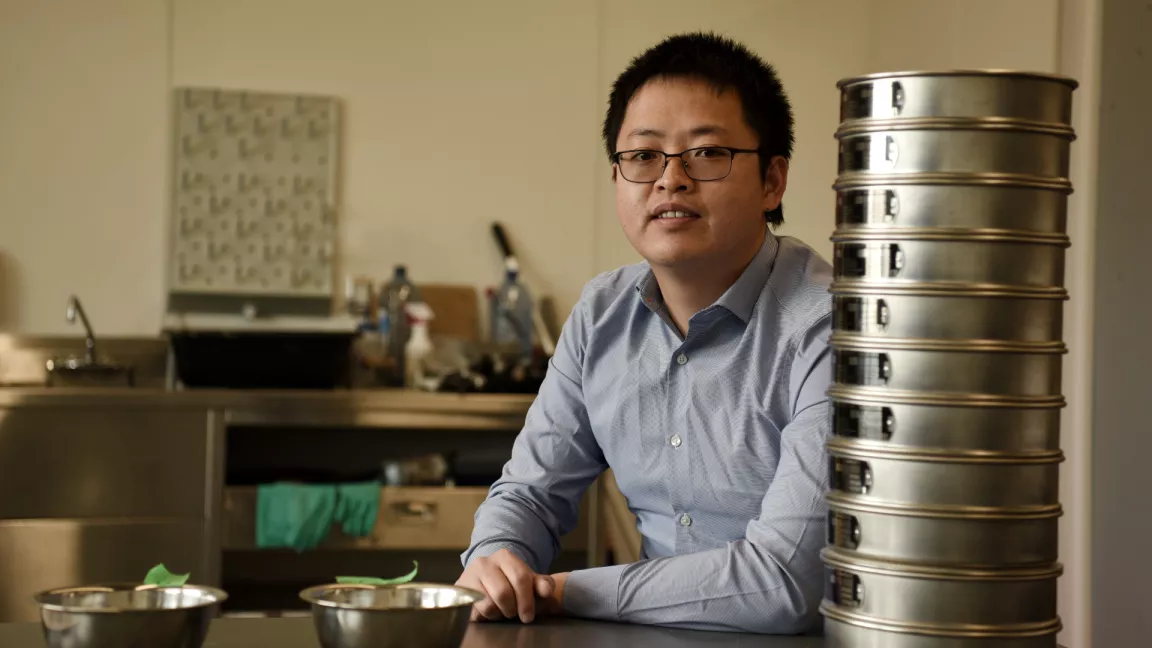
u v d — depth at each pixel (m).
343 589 1.06
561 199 3.96
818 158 4.07
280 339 3.43
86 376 3.48
